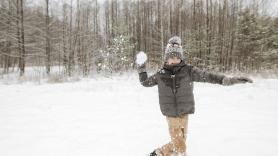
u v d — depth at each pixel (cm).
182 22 4231
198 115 767
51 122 728
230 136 569
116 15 4366
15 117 797
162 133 605
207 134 587
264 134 580
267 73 2438
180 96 398
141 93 1230
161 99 406
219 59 3547
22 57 2747
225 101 981
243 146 511
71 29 3044
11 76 2619
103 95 1195
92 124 695
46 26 2841
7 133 636
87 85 1630
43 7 2908
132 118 750
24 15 2950
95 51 2992
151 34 4450
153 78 417
